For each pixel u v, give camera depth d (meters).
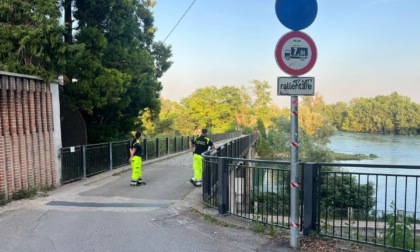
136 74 18.64
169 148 25.86
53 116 11.38
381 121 130.00
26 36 11.70
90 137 19.52
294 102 5.15
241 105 113.56
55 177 11.31
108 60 18.11
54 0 12.73
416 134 122.88
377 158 63.34
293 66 5.07
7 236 5.98
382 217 7.25
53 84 11.44
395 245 5.67
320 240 5.59
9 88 9.21
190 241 5.70
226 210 7.14
